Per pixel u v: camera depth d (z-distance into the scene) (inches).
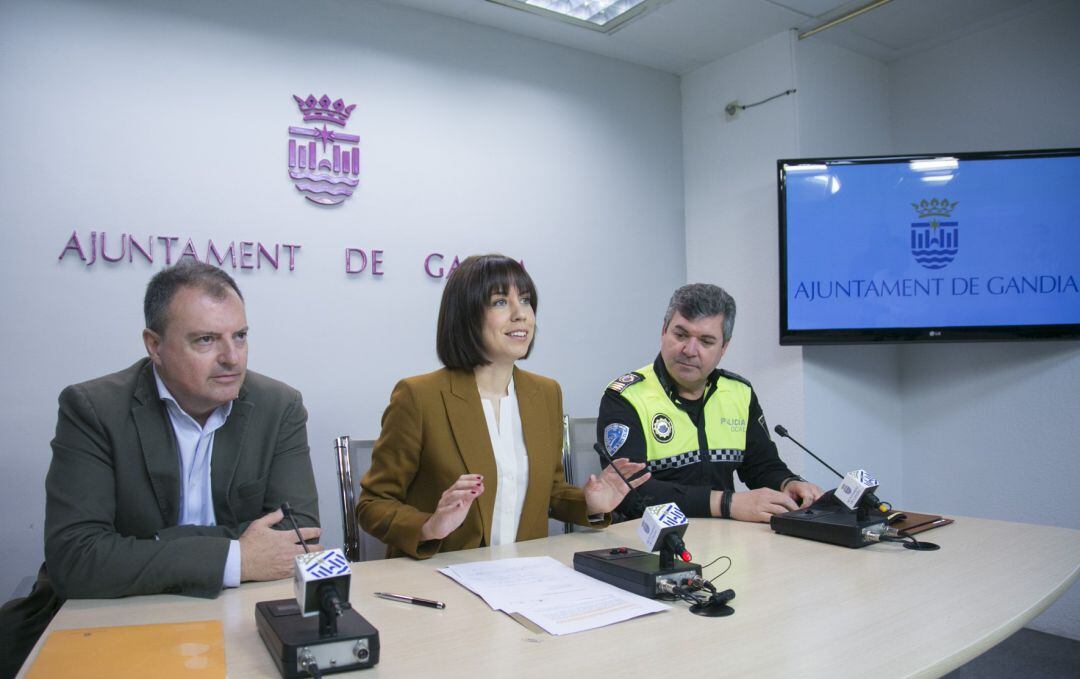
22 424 87.7
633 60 140.5
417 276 115.5
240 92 102.1
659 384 82.7
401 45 115.6
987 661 103.4
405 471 60.4
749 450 84.8
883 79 140.5
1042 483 118.0
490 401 64.5
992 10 120.1
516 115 127.0
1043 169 114.9
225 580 45.8
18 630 53.7
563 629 38.1
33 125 89.4
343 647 33.0
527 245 127.3
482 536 60.4
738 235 136.8
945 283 118.0
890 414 135.9
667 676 32.0
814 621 39.5
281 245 104.3
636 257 140.9
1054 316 114.1
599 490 61.3
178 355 49.5
